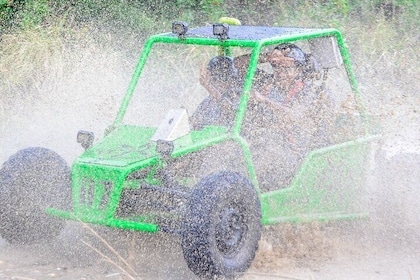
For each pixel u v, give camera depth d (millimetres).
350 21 28953
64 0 26391
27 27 24750
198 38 14203
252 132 14289
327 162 14523
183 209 12547
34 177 13359
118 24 26828
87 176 12906
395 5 30000
